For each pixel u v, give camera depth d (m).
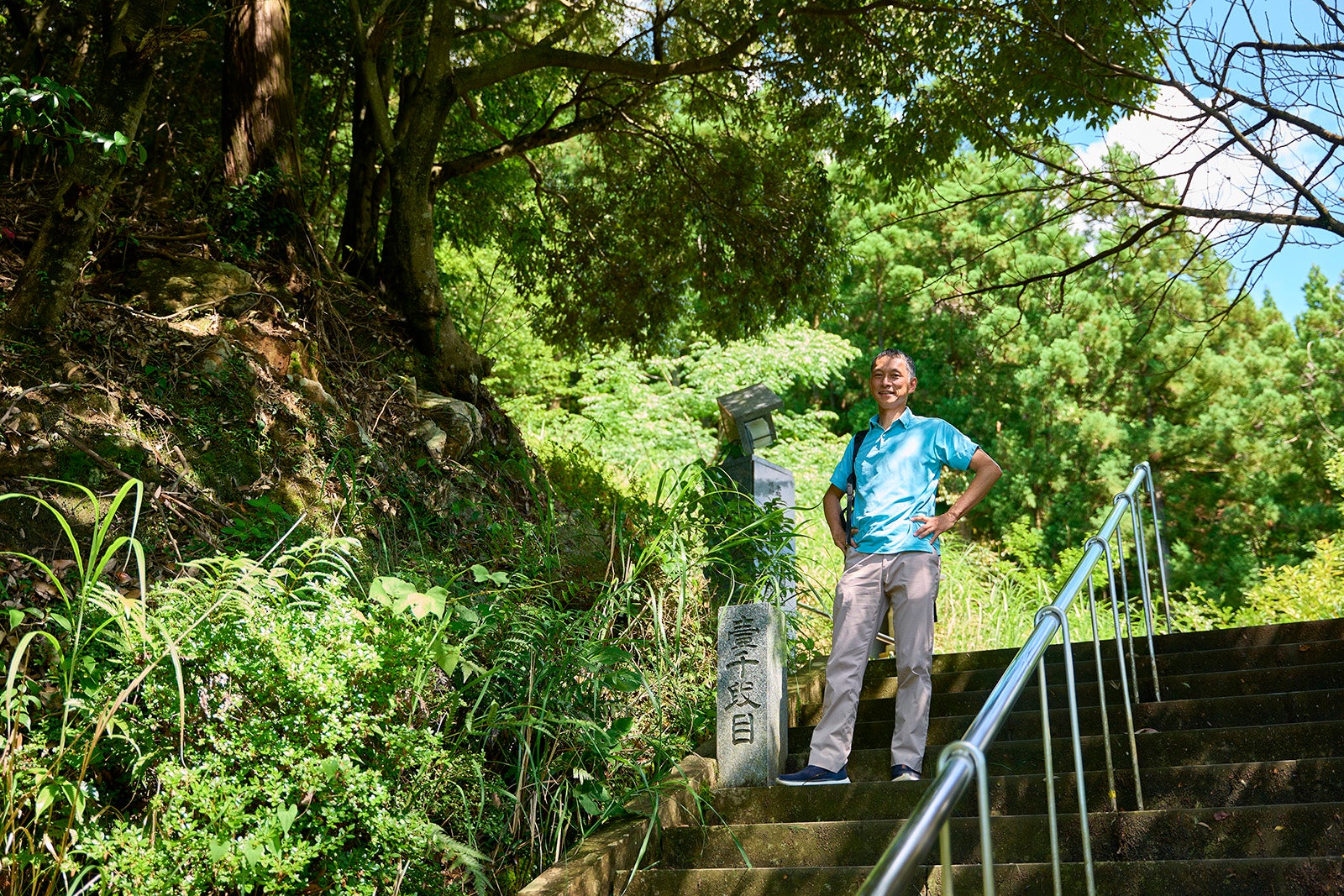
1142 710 4.47
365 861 3.34
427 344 8.23
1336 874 2.94
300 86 11.65
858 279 21.33
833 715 4.10
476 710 4.26
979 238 19.61
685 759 4.49
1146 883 3.12
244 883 3.07
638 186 11.09
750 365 18.34
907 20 8.78
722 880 3.60
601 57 8.98
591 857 3.72
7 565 4.04
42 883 3.07
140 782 3.35
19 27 8.31
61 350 5.14
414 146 8.41
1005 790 3.95
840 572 8.95
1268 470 19.22
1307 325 22.11
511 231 12.45
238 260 7.05
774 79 9.59
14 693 3.12
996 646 8.25
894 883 1.44
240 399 5.79
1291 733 3.92
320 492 5.76
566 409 21.16
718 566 5.75
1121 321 18.98
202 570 4.57
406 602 3.54
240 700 3.38
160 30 5.04
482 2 11.20
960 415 21.52
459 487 6.97
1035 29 7.20
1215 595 18.33
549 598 4.93
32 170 6.94
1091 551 3.65
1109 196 6.86
